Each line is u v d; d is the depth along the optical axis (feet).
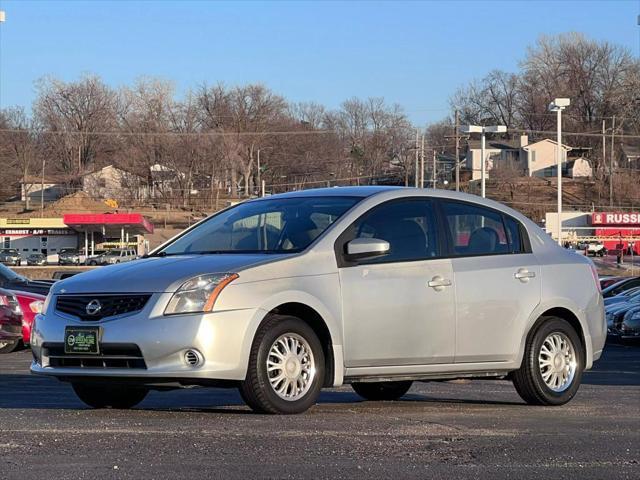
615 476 19.30
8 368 45.85
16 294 56.75
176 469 18.92
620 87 366.02
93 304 24.98
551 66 386.93
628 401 31.99
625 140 358.23
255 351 24.75
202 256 26.58
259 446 21.29
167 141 322.34
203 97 343.46
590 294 31.99
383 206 28.14
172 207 320.29
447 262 28.66
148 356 24.07
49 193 357.82
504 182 328.08
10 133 358.23
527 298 30.12
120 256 246.68
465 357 28.78
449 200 29.66
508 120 394.93
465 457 20.79
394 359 27.40
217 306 24.36
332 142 349.00
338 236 26.89
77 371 24.84
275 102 347.97
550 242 31.83
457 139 192.95
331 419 25.45
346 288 26.48
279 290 25.21
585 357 31.60
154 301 24.40
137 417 25.31
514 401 32.24
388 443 22.12
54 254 281.13
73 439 21.81
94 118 357.61
